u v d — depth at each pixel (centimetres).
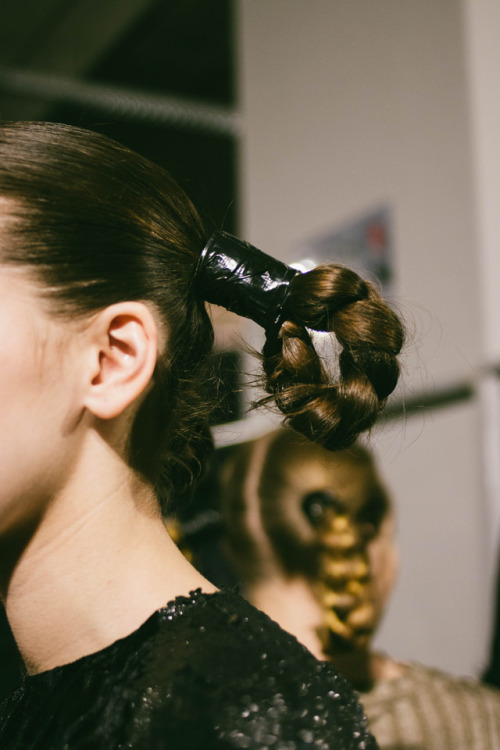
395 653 212
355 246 232
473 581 192
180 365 69
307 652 58
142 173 70
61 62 367
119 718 54
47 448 61
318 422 67
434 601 202
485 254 195
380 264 224
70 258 62
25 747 58
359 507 117
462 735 109
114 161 68
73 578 62
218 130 325
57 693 59
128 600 61
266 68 274
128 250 65
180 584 63
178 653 55
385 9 229
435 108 211
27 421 60
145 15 325
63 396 61
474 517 192
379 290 86
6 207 62
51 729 58
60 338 61
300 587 113
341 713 54
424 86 215
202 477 83
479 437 191
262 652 55
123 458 64
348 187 237
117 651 58
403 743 107
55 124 68
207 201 99
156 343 63
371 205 228
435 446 203
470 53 202
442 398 201
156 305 66
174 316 67
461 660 193
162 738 51
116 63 354
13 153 64
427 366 205
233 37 335
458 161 203
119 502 63
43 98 358
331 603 110
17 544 63
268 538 114
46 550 63
